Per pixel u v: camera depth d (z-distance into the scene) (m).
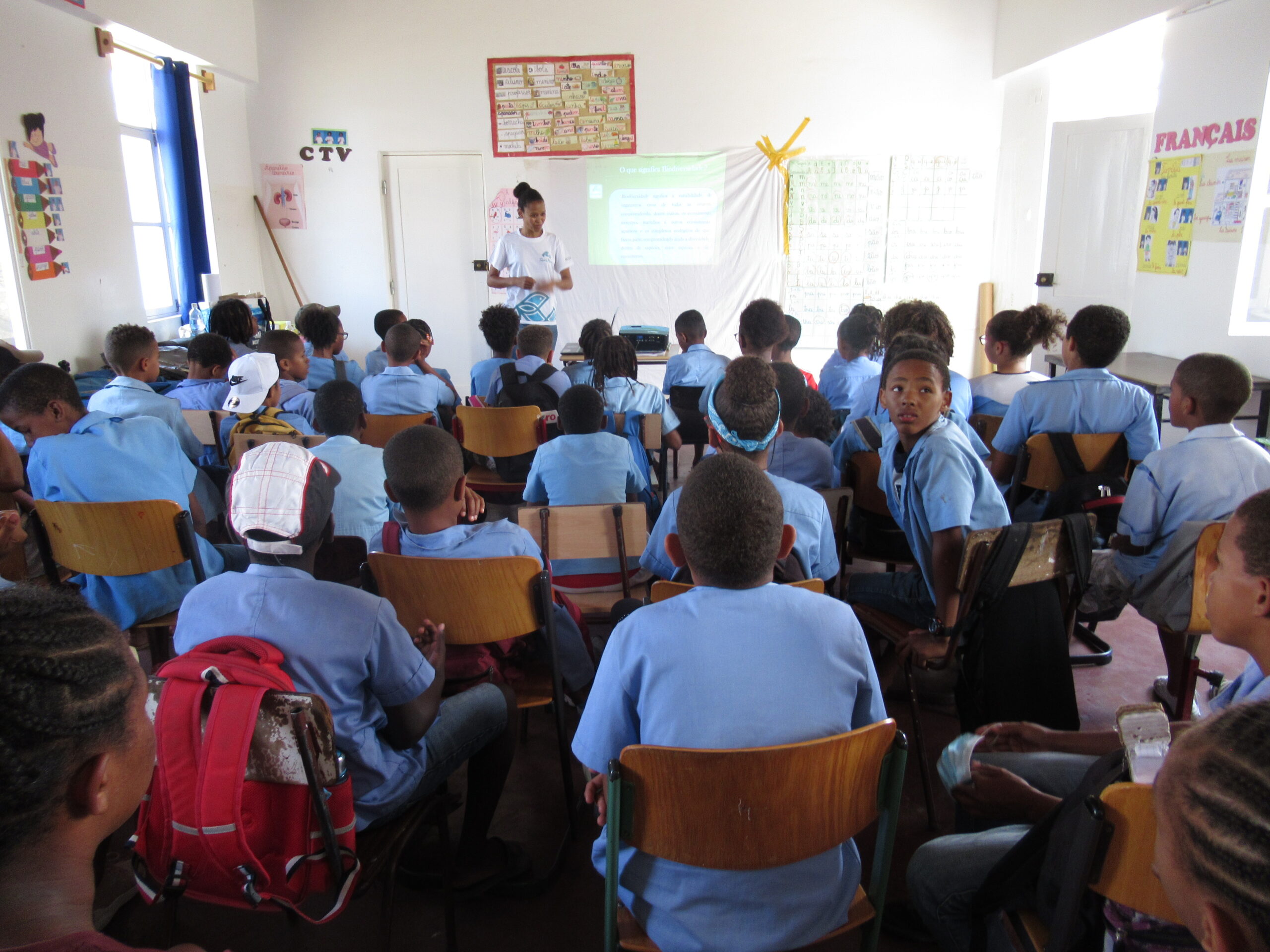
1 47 4.16
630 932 1.15
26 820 0.57
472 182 6.82
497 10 6.47
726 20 6.48
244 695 1.08
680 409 4.11
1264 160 4.29
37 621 0.62
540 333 3.84
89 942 0.57
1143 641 2.86
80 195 4.79
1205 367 2.12
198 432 3.36
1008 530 1.74
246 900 1.15
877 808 1.15
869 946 1.20
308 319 4.13
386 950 1.37
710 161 6.75
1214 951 0.52
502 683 1.78
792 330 4.09
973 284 6.96
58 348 4.61
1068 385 2.65
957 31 6.48
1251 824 0.48
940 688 2.48
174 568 2.24
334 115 6.68
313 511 1.27
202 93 6.07
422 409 3.63
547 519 2.16
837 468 2.77
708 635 1.09
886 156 6.69
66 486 2.25
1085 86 6.18
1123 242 6.02
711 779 1.01
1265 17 4.20
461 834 1.86
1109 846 0.91
